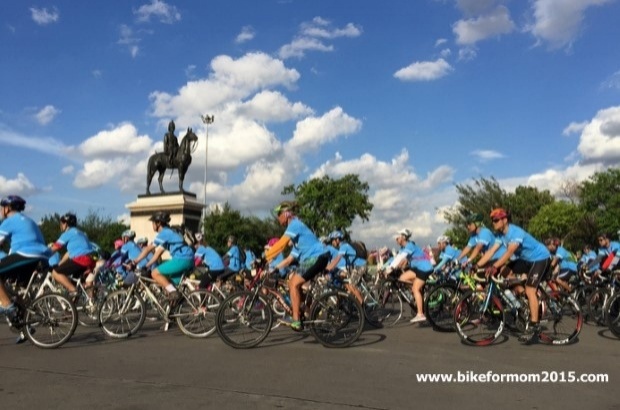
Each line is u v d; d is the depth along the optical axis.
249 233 53.69
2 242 7.23
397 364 6.15
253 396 4.80
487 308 7.41
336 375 5.61
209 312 8.19
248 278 11.63
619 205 44.66
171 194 24.30
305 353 6.82
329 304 7.30
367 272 11.27
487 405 4.58
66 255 8.96
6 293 7.12
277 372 5.74
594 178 46.34
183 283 8.63
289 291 7.84
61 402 4.60
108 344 7.53
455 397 4.82
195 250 11.30
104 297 8.40
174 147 25.56
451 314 8.83
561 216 45.22
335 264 9.51
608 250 11.50
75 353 6.84
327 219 57.81
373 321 9.64
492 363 6.20
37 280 8.99
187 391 4.96
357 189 57.88
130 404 4.55
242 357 6.57
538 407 4.54
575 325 7.48
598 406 4.57
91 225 53.34
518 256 7.49
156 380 5.38
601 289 9.01
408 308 10.43
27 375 5.60
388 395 4.86
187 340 7.88
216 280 10.63
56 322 7.30
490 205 52.97
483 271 8.05
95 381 5.34
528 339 7.43
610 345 7.37
